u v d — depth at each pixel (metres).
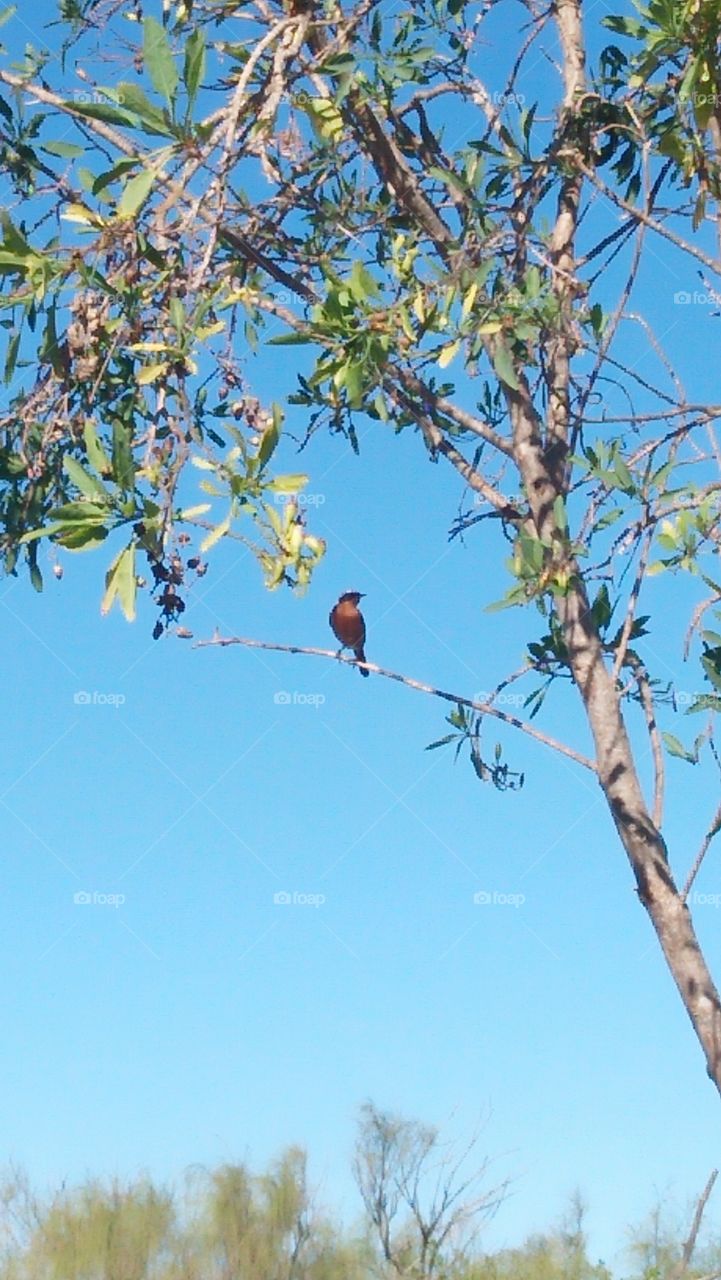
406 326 5.11
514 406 5.79
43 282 4.71
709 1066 4.81
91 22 5.69
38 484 5.20
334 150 5.82
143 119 4.48
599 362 5.46
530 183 5.98
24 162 5.45
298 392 5.79
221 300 5.12
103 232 4.72
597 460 5.09
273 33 4.99
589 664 5.29
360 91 5.82
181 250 4.88
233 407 4.75
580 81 6.11
